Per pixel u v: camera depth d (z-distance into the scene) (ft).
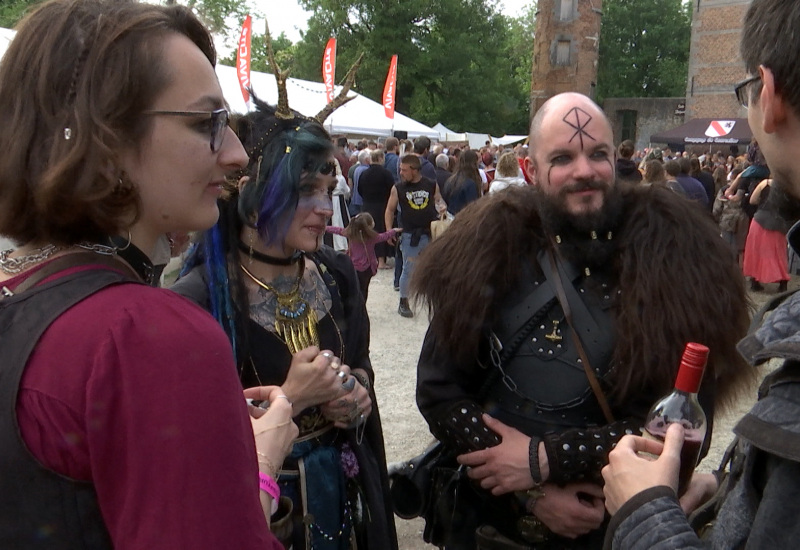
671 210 5.48
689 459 4.18
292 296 5.42
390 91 50.52
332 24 112.88
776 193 3.20
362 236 17.56
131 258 2.99
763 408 2.67
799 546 2.42
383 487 5.84
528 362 5.60
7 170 2.69
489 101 118.11
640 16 155.22
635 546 3.12
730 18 83.56
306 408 5.18
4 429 2.48
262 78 39.42
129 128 2.73
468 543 6.08
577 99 5.74
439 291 5.87
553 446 5.25
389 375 16.40
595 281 5.58
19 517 2.50
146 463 2.47
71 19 2.69
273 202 4.94
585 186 5.49
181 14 2.99
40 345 2.54
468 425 5.65
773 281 22.68
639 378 5.12
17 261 2.84
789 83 2.81
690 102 88.28
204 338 2.65
